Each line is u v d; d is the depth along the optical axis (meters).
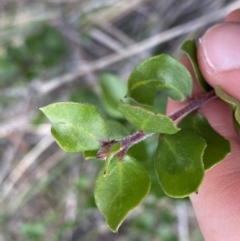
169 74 0.08
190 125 0.08
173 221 0.17
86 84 0.18
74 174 0.18
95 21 0.18
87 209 0.18
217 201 0.08
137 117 0.06
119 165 0.07
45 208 0.19
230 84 0.08
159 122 0.06
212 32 0.09
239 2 0.15
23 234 0.19
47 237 0.18
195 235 0.17
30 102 0.18
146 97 0.08
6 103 0.19
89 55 0.18
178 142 0.07
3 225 0.19
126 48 0.17
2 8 0.18
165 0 0.18
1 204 0.19
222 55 0.08
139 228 0.17
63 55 0.18
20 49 0.17
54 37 0.17
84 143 0.07
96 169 0.18
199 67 0.09
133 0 0.17
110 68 0.18
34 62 0.18
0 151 0.19
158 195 0.12
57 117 0.06
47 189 0.19
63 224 0.18
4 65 0.17
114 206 0.07
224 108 0.09
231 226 0.08
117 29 0.18
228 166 0.09
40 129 0.18
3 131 0.19
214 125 0.09
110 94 0.13
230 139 0.09
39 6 0.18
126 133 0.07
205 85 0.09
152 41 0.16
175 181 0.07
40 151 0.18
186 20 0.17
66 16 0.18
